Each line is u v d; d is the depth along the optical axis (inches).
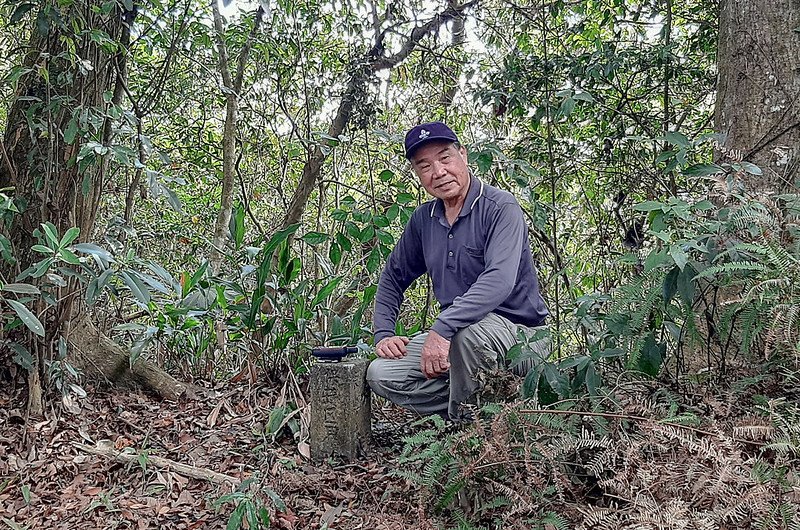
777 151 88.4
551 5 146.3
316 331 136.6
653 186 132.3
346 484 87.6
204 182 197.3
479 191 91.0
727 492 51.0
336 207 169.8
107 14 105.7
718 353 81.7
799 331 59.2
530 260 92.0
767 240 63.1
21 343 108.2
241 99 173.3
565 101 118.8
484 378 80.0
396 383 95.2
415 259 101.8
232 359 148.6
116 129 112.0
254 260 135.3
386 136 139.6
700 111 143.5
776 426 55.8
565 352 96.3
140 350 114.2
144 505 84.3
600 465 59.4
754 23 99.9
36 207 109.5
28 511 83.0
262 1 126.4
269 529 76.6
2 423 101.9
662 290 66.5
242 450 101.1
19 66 112.6
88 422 107.4
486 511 69.1
